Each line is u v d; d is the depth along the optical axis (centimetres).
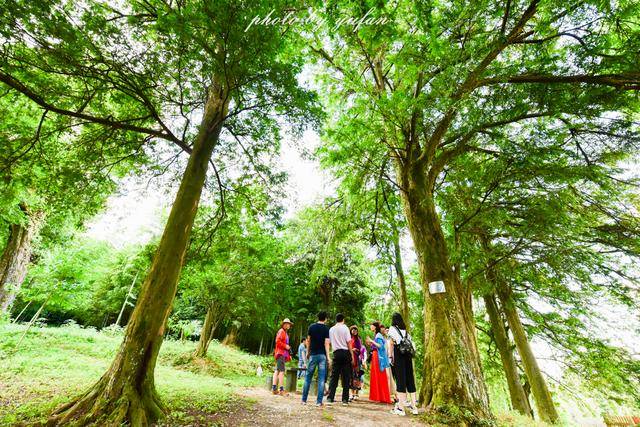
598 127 734
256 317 1694
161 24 429
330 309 2139
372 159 786
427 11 563
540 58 632
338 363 649
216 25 431
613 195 949
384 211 1171
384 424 505
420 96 638
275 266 1595
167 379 838
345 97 1168
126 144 809
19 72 536
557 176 736
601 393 1239
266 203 1019
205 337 1531
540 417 1110
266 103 689
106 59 538
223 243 991
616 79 591
